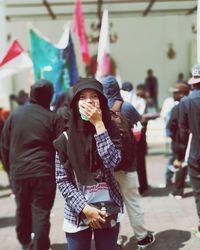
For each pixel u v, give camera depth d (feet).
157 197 26.35
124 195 17.46
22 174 16.30
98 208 10.93
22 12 59.21
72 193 11.05
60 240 19.66
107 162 10.77
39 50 28.48
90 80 10.96
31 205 16.55
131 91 25.46
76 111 10.91
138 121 18.75
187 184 29.48
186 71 68.03
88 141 10.87
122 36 67.62
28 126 16.48
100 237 11.27
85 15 62.39
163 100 68.33
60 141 11.19
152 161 39.81
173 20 67.26
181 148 18.90
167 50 67.82
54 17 63.62
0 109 35.73
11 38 65.31
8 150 17.26
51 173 16.42
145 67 68.03
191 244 18.42
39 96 16.89
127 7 58.95
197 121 17.92
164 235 19.56
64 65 28.78
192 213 22.76
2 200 28.07
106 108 11.13
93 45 65.57
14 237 20.44
